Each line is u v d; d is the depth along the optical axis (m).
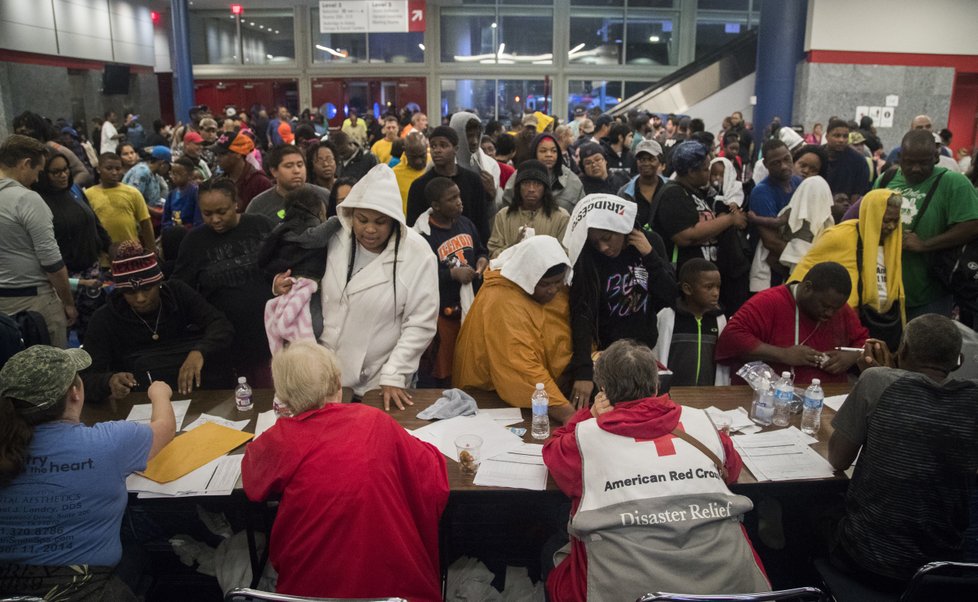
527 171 3.88
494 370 2.54
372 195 2.47
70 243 4.16
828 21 11.76
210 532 2.67
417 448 1.97
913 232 3.38
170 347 2.78
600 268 2.72
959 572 1.66
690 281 2.97
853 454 2.07
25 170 3.32
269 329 2.61
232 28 18.88
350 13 13.84
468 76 18.47
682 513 1.75
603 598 1.71
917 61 12.00
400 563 1.78
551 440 2.05
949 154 6.92
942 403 1.82
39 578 1.73
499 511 2.70
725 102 13.23
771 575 2.55
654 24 18.12
